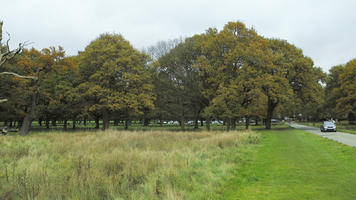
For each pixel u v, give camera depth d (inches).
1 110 1440.7
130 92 1439.5
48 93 1380.4
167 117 2354.8
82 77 1473.9
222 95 1357.0
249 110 1515.7
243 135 802.2
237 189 265.3
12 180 257.0
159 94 1782.7
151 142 611.5
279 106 2160.4
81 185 235.5
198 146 545.0
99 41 1460.4
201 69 1534.2
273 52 1721.2
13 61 1248.2
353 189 254.1
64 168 338.0
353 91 1798.7
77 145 538.9
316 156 453.7
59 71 1267.2
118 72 1417.3
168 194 220.1
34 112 1181.1
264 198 235.6
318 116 3649.1
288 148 578.9
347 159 410.6
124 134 780.0
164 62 1684.3
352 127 1875.0
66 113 1615.4
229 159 420.5
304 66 1683.1
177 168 322.0
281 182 288.8
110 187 236.7
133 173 289.1
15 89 1293.1
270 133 1176.2
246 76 1385.3
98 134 820.6
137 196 226.7
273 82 1451.8
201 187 260.5
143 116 2255.2
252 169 360.8
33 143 596.4
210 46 1475.1
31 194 214.7
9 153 445.7
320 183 279.4
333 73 2399.1
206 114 1476.4
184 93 1701.5
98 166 328.8
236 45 1443.2
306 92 1732.3
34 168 301.7
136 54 1536.7
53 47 1198.9
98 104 1408.7
